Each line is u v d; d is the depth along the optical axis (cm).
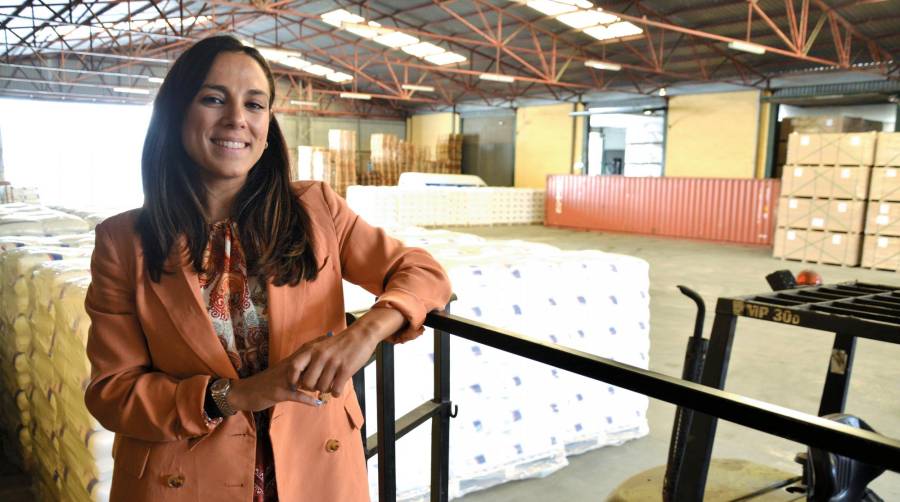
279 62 2288
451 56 1852
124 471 114
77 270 271
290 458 115
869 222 1138
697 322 205
